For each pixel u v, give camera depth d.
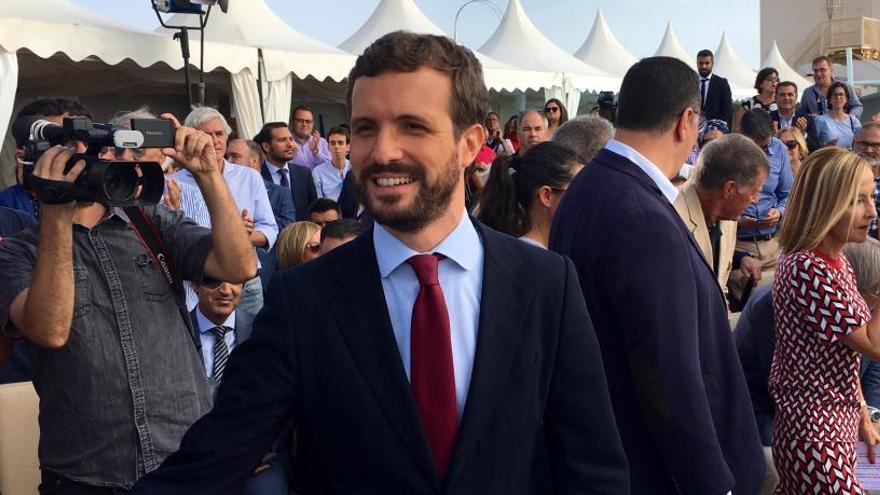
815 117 9.17
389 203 1.53
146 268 2.48
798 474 2.95
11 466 2.98
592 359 1.66
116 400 2.39
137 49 8.43
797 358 2.95
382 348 1.56
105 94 11.54
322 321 1.57
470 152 1.62
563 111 8.71
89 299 2.39
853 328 2.82
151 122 2.24
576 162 3.13
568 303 1.66
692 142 2.50
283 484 1.99
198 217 5.21
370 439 1.53
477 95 1.57
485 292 1.61
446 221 1.62
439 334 1.57
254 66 9.68
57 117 3.03
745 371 3.41
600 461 1.64
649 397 2.19
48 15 7.98
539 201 3.11
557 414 1.64
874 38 23.75
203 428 1.59
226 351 3.72
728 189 3.16
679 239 2.25
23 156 2.33
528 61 13.95
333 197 8.87
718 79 9.91
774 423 3.09
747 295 5.45
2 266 2.41
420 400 1.56
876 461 3.33
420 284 1.59
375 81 1.51
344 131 8.89
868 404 3.88
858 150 6.13
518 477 1.58
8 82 7.50
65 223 2.20
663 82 2.42
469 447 1.53
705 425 2.18
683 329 2.19
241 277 2.47
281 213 7.04
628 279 2.21
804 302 2.88
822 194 2.87
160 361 2.45
